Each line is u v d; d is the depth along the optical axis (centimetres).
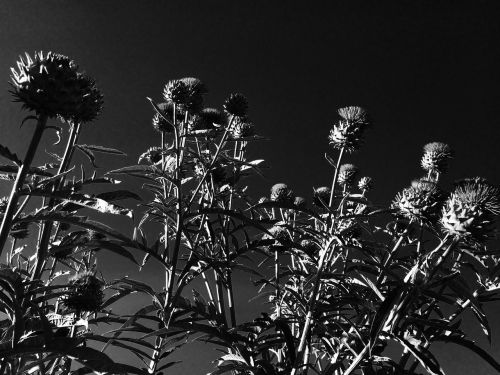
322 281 239
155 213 237
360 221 254
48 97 144
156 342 255
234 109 291
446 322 214
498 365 181
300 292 272
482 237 185
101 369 134
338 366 219
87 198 137
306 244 304
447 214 188
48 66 146
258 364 229
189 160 287
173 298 208
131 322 204
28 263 242
